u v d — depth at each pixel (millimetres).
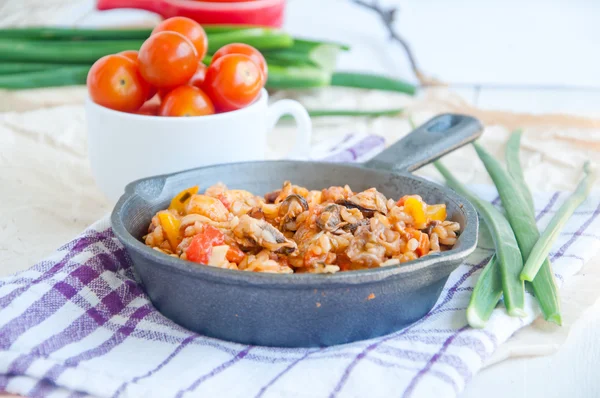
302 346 527
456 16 1256
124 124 633
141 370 509
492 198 684
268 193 602
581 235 627
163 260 507
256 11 907
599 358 542
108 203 693
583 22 1267
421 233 550
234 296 509
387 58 1171
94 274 567
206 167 618
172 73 637
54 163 749
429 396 491
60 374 503
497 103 994
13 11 1050
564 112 895
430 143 646
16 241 634
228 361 517
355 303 512
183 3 896
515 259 581
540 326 558
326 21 1211
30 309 538
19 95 879
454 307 561
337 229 545
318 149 759
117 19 1085
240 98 653
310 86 883
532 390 520
